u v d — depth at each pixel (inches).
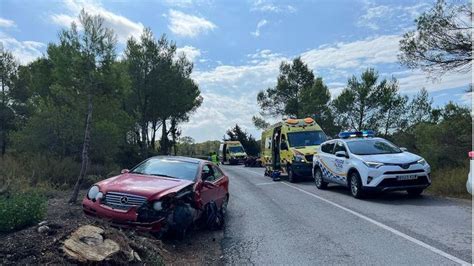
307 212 406.9
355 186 494.0
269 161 901.8
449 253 247.1
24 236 215.2
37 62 984.9
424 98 1289.4
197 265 245.0
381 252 254.8
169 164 363.9
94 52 446.3
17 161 636.7
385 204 439.5
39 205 249.1
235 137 2519.7
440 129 682.2
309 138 779.4
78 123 717.3
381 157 481.1
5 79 1290.6
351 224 340.8
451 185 502.9
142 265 219.3
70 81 451.8
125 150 928.3
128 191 285.7
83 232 219.8
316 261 241.9
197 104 1663.4
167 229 284.4
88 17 447.8
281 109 1752.0
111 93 477.7
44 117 737.6
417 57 607.8
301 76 1701.5
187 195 304.8
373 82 1301.7
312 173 666.2
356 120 1343.5
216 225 337.1
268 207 449.7
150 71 1221.1
